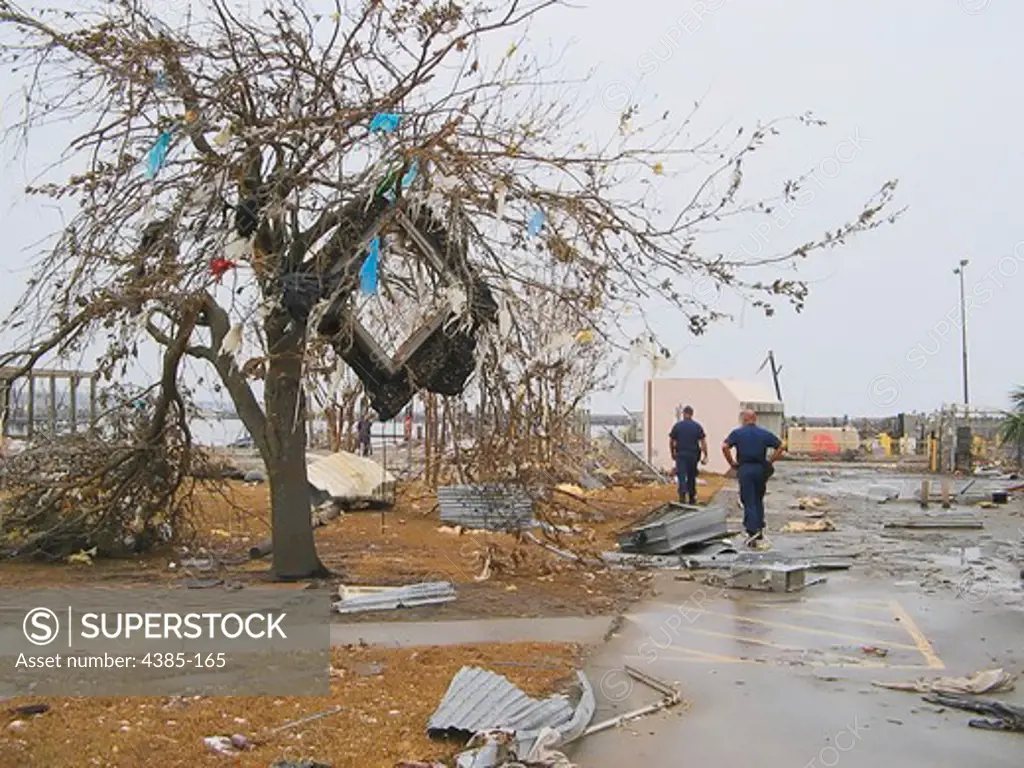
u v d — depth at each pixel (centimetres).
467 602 1066
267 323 1112
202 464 1405
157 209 1016
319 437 2209
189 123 1020
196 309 1052
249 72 1045
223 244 989
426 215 1017
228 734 604
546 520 1302
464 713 631
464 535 1545
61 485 1302
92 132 1052
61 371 1350
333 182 1018
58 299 1057
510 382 1118
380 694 698
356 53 1078
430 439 1888
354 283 988
